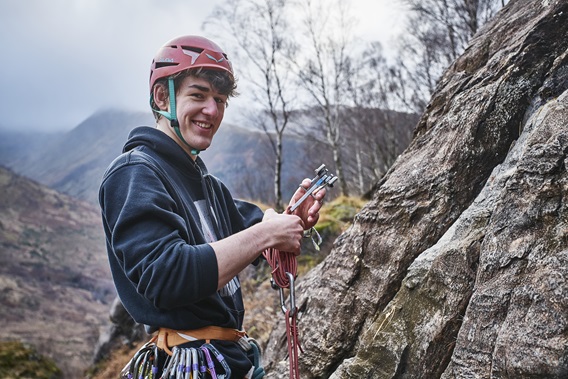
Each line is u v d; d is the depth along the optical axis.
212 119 1.88
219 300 1.85
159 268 1.57
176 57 1.84
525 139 2.53
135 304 1.82
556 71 2.70
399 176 3.14
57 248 131.50
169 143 1.91
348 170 25.69
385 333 2.65
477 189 2.80
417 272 2.66
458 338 2.18
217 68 1.85
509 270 2.05
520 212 2.10
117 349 11.61
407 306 2.64
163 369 1.83
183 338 1.80
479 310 2.12
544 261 1.93
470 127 2.85
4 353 12.10
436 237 2.82
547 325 1.81
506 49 2.97
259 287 9.23
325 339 3.13
